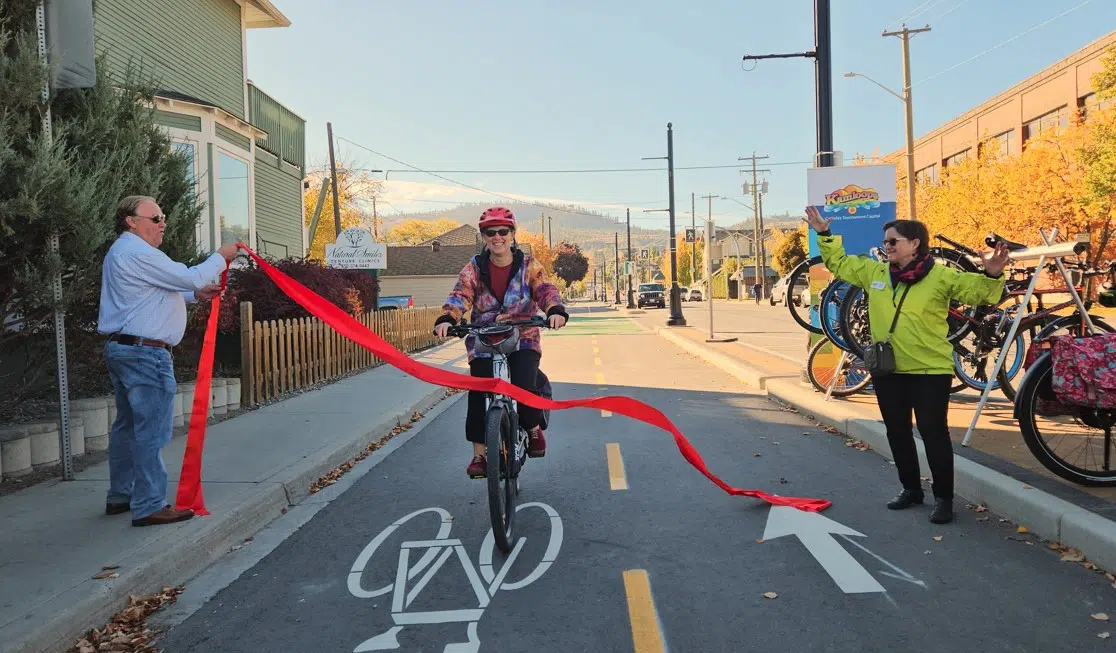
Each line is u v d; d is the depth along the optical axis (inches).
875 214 426.3
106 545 191.2
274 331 457.1
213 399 389.1
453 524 226.1
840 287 373.4
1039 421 283.7
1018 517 208.8
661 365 655.1
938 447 213.5
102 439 309.7
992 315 339.3
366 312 709.9
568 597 170.7
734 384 519.2
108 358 203.9
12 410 306.5
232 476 262.4
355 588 180.4
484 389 192.9
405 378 559.5
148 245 205.6
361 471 298.5
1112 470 220.8
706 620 157.1
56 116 280.4
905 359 216.1
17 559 181.9
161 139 327.3
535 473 282.8
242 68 761.6
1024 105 1524.4
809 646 144.9
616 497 248.7
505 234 212.1
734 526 215.6
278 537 219.6
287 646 152.1
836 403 379.6
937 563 183.6
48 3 254.2
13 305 259.0
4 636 142.2
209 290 220.7
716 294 4033.0
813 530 209.6
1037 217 1184.2
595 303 4082.2
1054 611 156.0
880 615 156.9
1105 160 976.9
